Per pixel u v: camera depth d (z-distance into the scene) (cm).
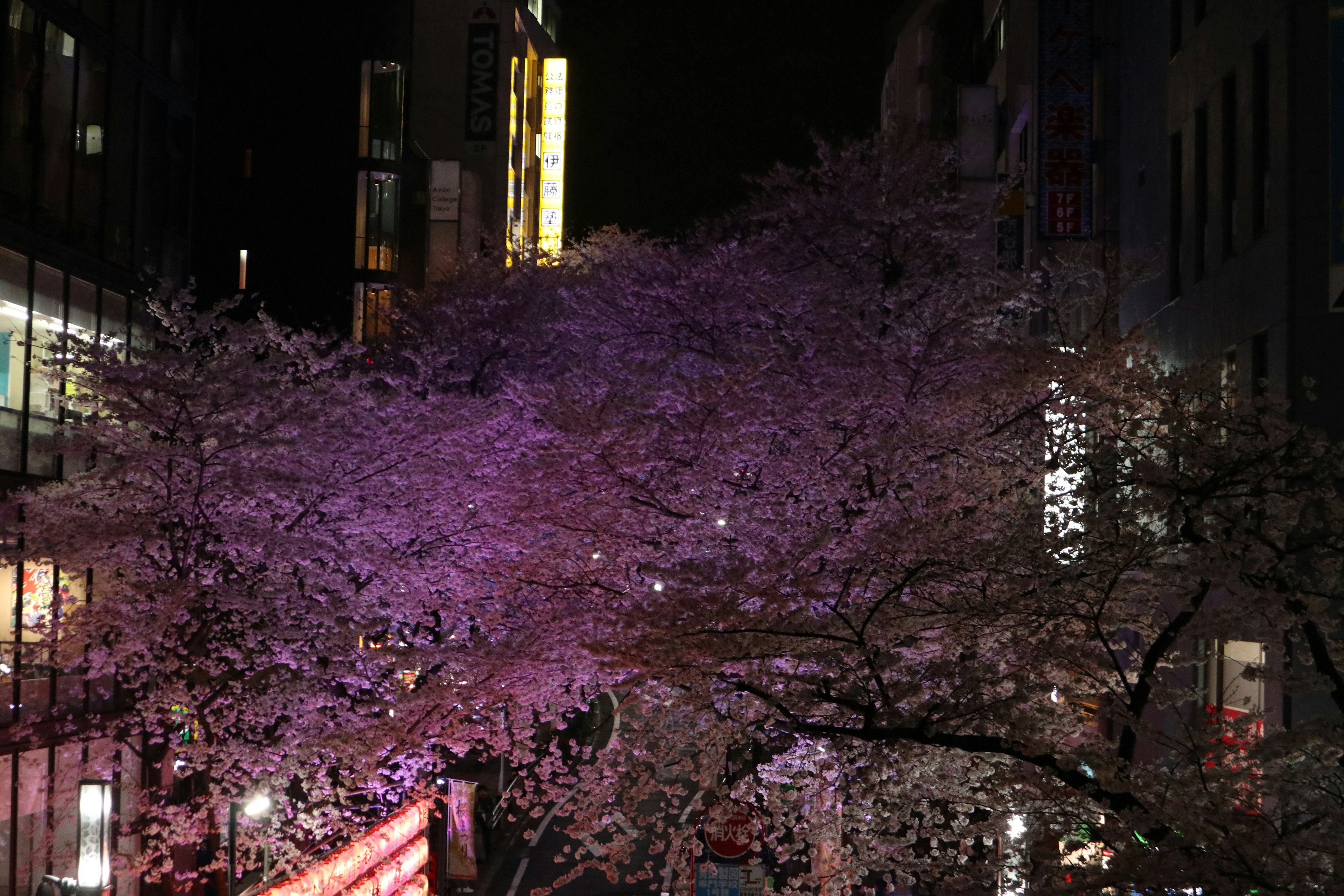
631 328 1723
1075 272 1566
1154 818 748
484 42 6431
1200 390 1067
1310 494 916
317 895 1545
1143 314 2122
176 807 1866
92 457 2200
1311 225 1484
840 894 1148
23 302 2181
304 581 1823
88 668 2242
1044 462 1191
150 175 2675
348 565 1762
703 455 1245
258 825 1870
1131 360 1349
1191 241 1884
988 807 991
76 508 1889
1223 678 1608
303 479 1789
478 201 5959
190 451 1769
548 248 3316
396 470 1808
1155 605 1051
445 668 1444
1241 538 878
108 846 1875
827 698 870
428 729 1545
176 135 2812
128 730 2333
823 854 1256
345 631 1723
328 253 5072
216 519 1823
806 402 1273
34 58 2214
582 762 1606
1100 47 2356
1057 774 800
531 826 2858
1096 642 993
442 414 1852
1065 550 994
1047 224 2352
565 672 1247
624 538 1275
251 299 5044
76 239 2355
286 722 1839
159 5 2705
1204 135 1873
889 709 865
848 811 1102
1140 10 2177
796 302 1540
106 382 1783
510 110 6738
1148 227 2120
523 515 1309
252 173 5122
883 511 1098
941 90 4603
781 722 1024
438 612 1812
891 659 894
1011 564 949
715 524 1230
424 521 1786
